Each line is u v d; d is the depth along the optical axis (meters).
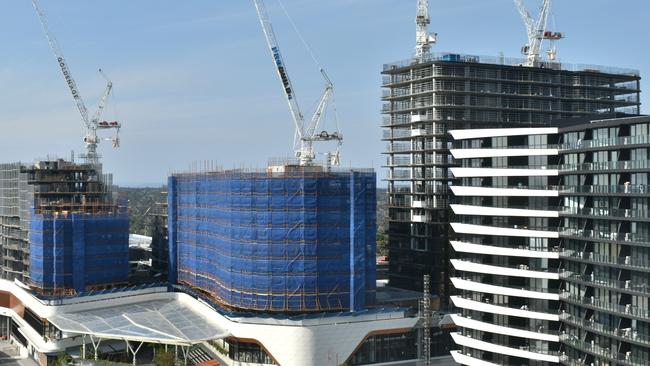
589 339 124.44
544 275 133.75
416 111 197.38
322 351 151.50
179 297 192.88
